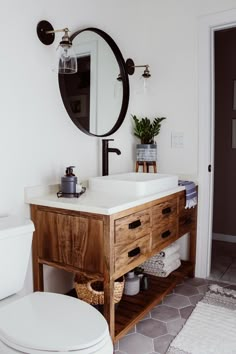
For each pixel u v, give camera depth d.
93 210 1.43
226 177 3.47
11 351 0.99
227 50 3.33
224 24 2.25
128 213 1.53
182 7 2.39
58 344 0.99
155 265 2.21
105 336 1.08
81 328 1.09
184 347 1.58
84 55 2.01
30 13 1.64
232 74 3.33
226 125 3.41
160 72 2.53
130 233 1.56
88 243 1.48
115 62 2.30
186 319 1.84
